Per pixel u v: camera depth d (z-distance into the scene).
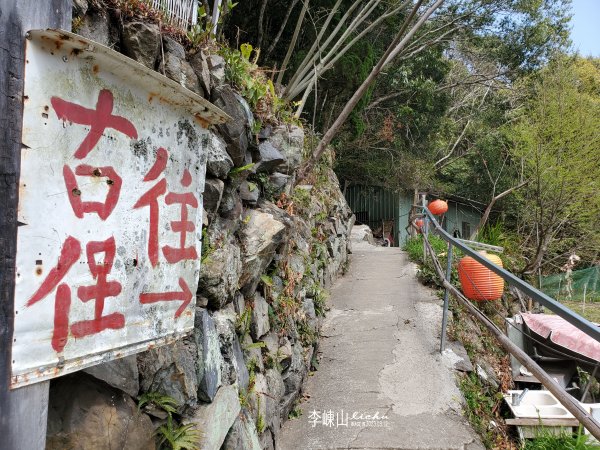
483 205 17.03
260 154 3.69
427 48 14.23
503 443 4.35
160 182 1.70
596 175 10.32
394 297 6.56
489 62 17.56
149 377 2.01
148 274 1.64
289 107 6.28
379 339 5.32
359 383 4.50
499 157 16.45
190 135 1.86
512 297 8.31
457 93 19.53
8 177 1.14
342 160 14.94
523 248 11.98
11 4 1.16
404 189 15.90
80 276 1.34
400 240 15.89
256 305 3.52
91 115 1.37
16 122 1.16
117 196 1.48
